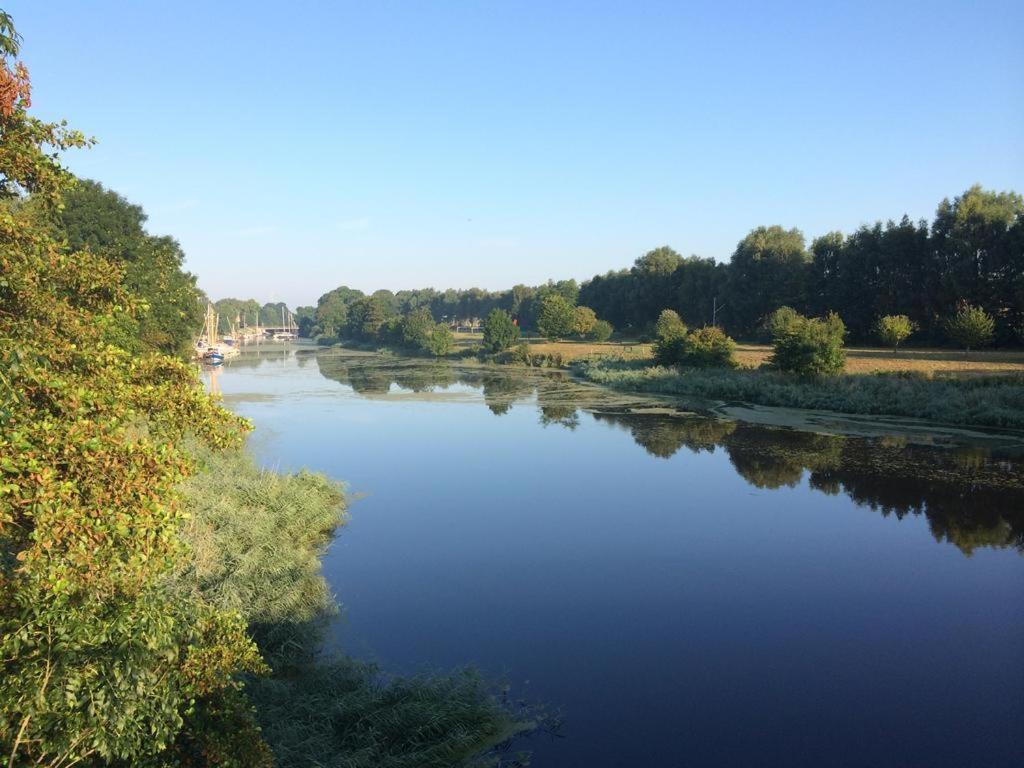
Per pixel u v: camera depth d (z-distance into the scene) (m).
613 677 10.73
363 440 30.53
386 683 10.17
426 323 103.19
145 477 5.13
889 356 50.97
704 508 19.75
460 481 23.12
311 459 26.64
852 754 8.91
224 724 5.71
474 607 13.23
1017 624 12.52
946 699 10.20
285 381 57.62
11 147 5.42
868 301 67.00
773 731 9.37
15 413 4.72
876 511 19.23
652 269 98.81
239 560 12.73
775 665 11.13
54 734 4.51
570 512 19.48
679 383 46.06
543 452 27.69
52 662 4.55
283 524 16.19
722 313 83.31
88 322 6.02
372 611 13.05
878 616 12.88
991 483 21.64
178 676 5.49
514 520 18.77
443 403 42.47
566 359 68.50
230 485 17.09
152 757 5.08
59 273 6.13
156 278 28.16
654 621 12.67
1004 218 57.28
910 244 64.06
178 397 6.50
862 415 34.59
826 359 41.41
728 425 32.97
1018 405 31.50
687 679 10.71
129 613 4.84
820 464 24.56
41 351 5.18
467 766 8.37
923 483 21.80
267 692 9.12
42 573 4.53
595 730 9.34
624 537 17.28
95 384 5.71
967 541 16.80
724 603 13.45
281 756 7.52
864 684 10.59
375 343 115.62
